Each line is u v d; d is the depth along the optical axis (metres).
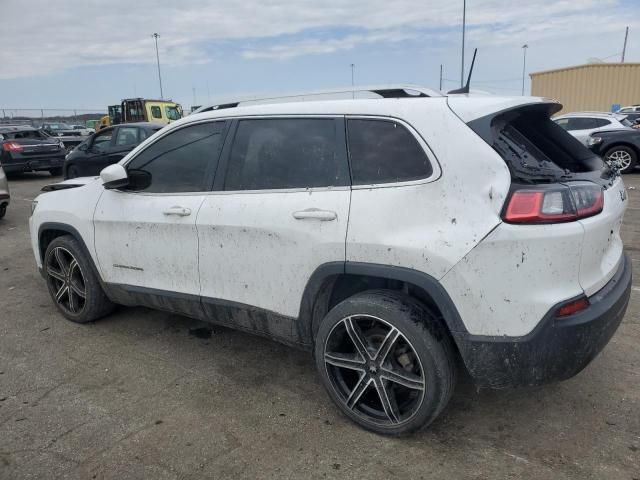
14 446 2.85
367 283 3.02
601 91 25.89
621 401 3.15
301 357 3.85
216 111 3.51
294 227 2.95
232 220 3.21
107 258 4.04
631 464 2.61
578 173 2.87
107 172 3.75
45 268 4.59
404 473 2.60
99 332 4.33
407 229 2.61
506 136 2.74
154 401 3.28
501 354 2.49
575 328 2.45
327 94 3.36
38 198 4.70
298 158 3.07
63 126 35.78
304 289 2.98
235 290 3.32
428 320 2.67
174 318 4.59
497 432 2.91
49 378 3.59
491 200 2.45
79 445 2.85
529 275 2.41
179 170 3.62
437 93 3.11
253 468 2.66
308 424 3.01
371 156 2.81
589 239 2.51
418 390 2.70
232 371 3.65
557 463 2.64
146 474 2.62
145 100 25.03
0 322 4.58
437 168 2.58
